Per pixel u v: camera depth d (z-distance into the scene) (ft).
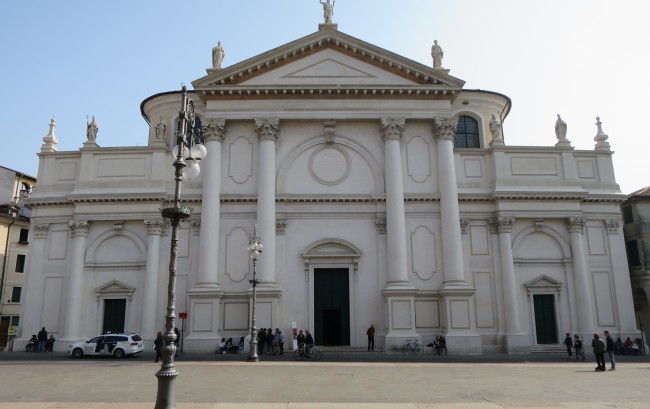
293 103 103.40
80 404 40.34
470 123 122.83
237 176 101.91
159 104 120.88
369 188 102.63
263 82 103.60
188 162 42.55
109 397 44.32
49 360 80.64
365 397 44.19
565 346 97.86
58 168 107.24
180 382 53.62
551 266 103.40
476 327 98.99
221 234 99.60
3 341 133.39
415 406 39.42
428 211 101.35
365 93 102.83
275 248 98.63
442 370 65.57
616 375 61.11
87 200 101.71
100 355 87.04
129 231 102.47
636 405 40.24
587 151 110.11
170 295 37.68
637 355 95.45
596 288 103.19
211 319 93.35
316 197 100.68
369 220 101.30
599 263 104.47
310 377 57.82
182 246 100.68
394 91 102.63
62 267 102.42
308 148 104.27
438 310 96.73
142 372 63.36
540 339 100.22
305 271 98.58
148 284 98.32
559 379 56.95
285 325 96.17
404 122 102.73
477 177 106.73
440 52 106.93
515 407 39.17
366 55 104.12
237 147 103.40
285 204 100.99
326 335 97.40
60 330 99.45
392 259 96.43
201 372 62.69
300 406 39.50
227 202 100.78
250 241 86.84
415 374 61.00
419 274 98.53
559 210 104.12
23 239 142.82
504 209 103.09
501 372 63.62
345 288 99.19
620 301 102.47
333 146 104.53
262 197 98.63
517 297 100.78
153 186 102.68
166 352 35.88
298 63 104.53
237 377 57.77
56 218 104.37
